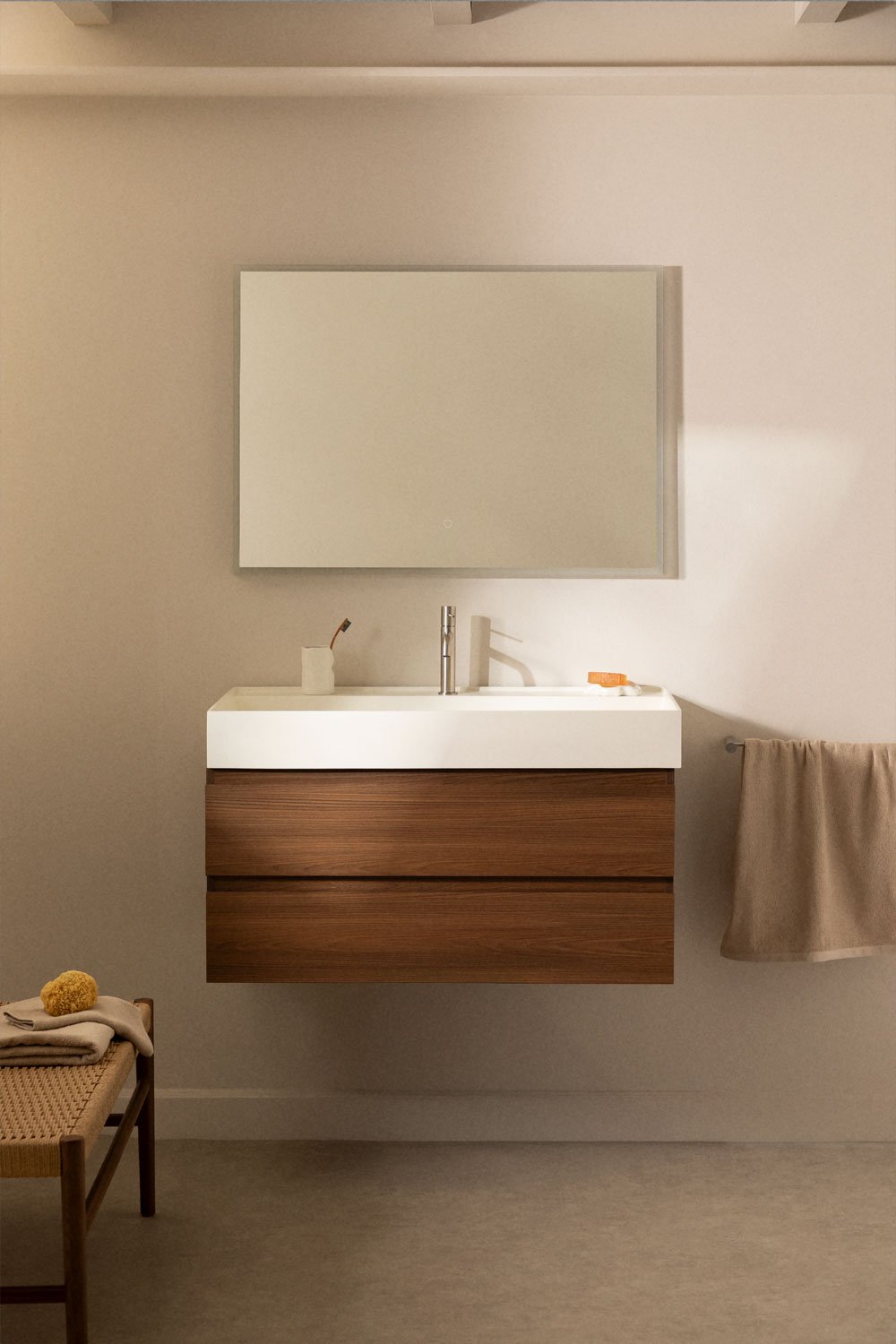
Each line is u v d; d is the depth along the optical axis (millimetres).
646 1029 2832
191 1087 2852
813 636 2781
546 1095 2836
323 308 2742
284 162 2734
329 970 2457
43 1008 2258
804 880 2688
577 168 2727
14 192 2740
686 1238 2379
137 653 2803
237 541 2785
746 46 2633
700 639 2789
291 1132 2836
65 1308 1866
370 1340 2029
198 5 2645
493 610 2793
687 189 2725
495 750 2422
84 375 2764
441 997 2824
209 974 2459
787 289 2734
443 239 2746
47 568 2791
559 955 2449
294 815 2438
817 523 2764
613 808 2432
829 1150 2797
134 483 2777
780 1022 2824
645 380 2744
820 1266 2277
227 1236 2377
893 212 2717
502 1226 2426
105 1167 2055
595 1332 2059
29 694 2809
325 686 2717
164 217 2744
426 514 2770
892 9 2615
